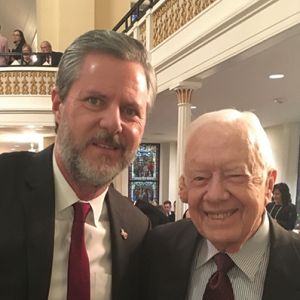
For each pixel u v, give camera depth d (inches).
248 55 167.0
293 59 197.2
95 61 50.3
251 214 49.1
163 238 63.2
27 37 730.2
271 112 372.5
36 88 385.7
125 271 59.7
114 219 61.2
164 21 245.4
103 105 50.7
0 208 54.6
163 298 57.2
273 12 141.0
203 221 51.3
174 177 658.8
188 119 219.6
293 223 214.5
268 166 50.6
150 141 656.4
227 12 170.7
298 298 49.1
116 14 462.0
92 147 51.2
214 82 248.2
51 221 54.5
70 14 447.5
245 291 51.1
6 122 386.6
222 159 48.0
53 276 54.0
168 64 234.5
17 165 59.6
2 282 51.4
